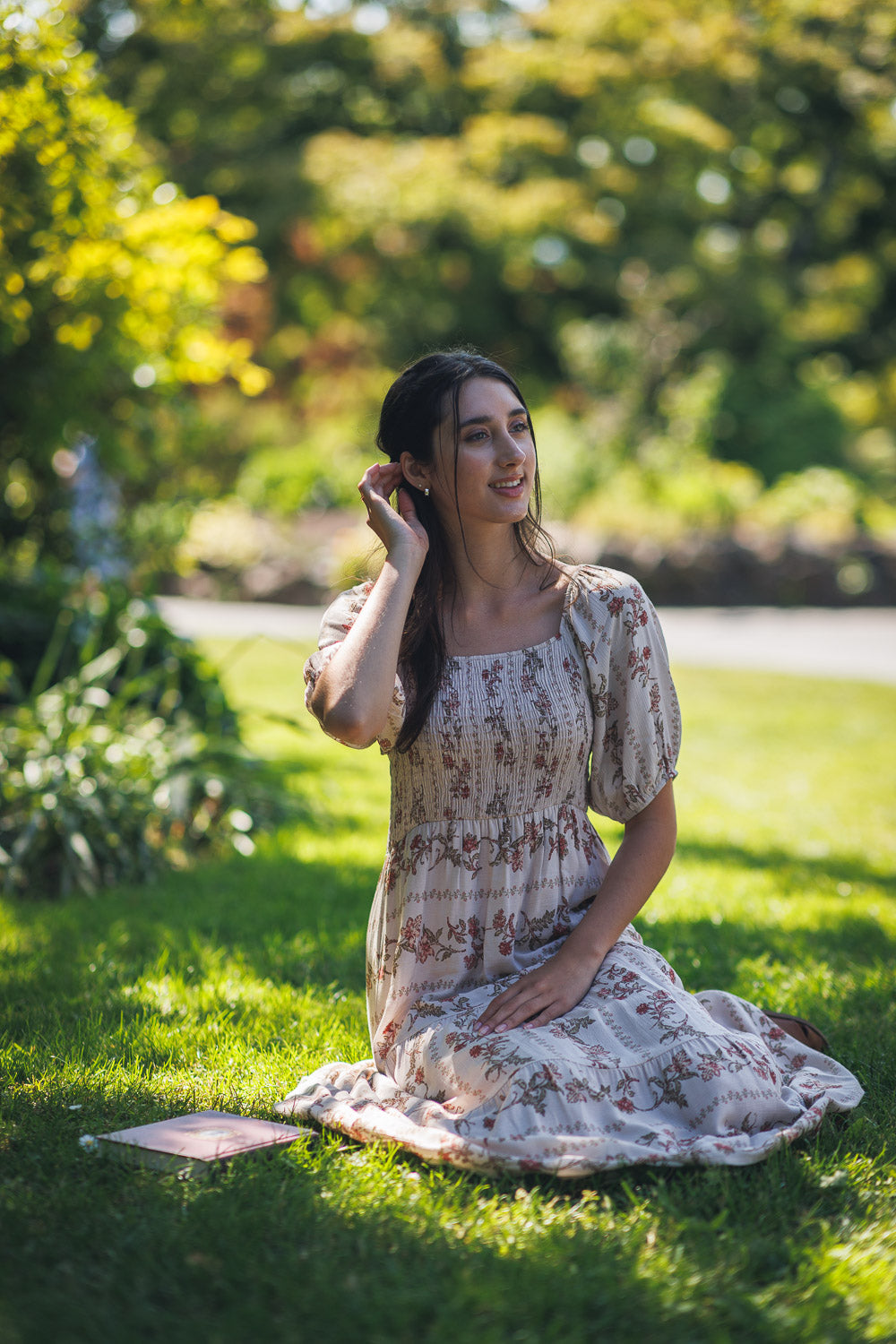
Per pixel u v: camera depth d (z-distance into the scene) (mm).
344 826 7398
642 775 3096
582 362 28531
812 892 5883
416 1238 2430
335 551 20672
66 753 6488
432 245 28453
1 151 5832
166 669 7711
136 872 6137
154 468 9023
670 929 5086
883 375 35188
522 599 3164
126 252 6688
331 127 29078
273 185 26000
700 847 6969
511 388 3131
